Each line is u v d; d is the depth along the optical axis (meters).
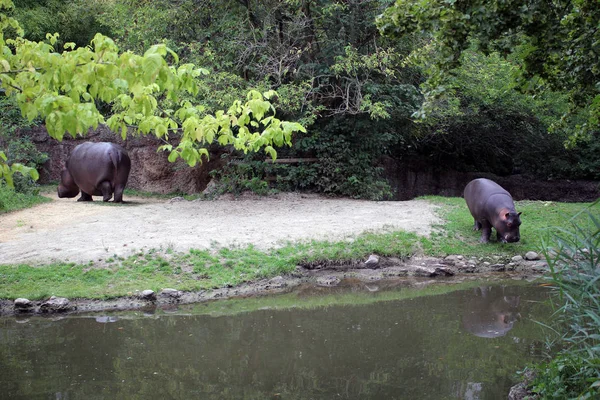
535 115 21.72
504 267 11.66
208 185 18.20
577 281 5.21
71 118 3.97
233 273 10.49
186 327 8.29
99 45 4.04
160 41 17.14
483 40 4.84
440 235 12.77
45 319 8.59
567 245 5.24
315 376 6.51
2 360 6.90
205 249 11.20
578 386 5.07
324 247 11.70
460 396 5.84
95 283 9.69
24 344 7.49
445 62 5.03
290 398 5.89
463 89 19.23
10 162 17.09
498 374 6.43
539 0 4.71
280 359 7.05
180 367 6.79
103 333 7.97
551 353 7.02
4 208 14.59
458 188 25.91
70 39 23.17
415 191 24.67
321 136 18.81
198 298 9.64
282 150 19.25
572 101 6.13
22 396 5.85
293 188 18.95
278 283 10.43
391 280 10.96
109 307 9.11
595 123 6.01
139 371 6.63
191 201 16.83
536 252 12.04
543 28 4.95
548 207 15.28
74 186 17.23
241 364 6.89
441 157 25.75
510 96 20.48
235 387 6.20
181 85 4.53
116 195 16.78
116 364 6.84
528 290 10.32
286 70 16.48
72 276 9.79
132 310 9.08
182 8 17.98
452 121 21.00
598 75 5.56
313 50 18.69
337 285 10.61
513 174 27.56
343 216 14.52
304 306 9.38
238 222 13.61
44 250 10.77
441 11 4.85
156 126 5.00
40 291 9.20
